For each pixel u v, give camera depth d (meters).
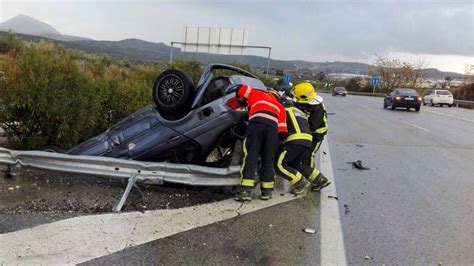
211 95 5.58
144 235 3.74
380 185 6.30
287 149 5.28
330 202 5.25
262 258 3.51
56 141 6.08
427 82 67.25
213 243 3.70
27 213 4.00
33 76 5.59
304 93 5.86
